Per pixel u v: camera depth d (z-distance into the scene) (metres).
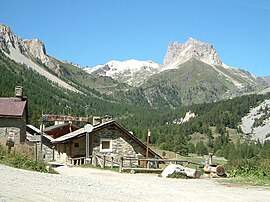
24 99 41.62
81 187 14.52
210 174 22.16
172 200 13.00
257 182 18.75
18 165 21.06
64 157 40.78
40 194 12.09
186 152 124.44
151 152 39.91
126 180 19.30
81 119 44.03
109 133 38.38
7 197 11.05
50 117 41.44
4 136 38.00
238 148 110.81
